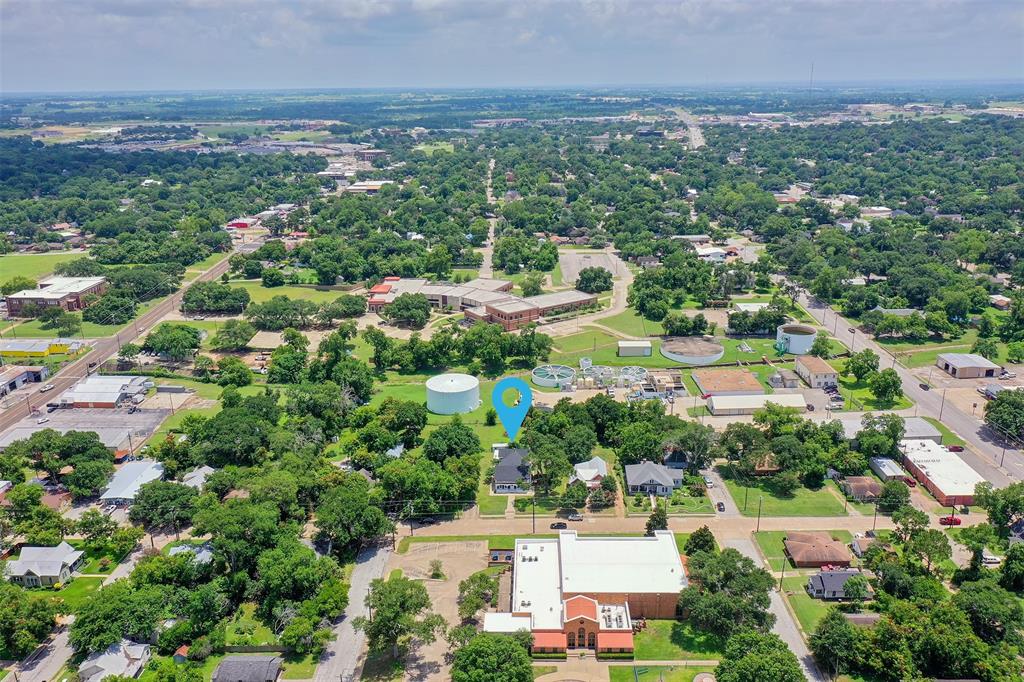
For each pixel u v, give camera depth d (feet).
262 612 605.73
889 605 579.48
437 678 539.70
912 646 529.86
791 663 497.87
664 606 595.88
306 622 567.18
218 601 599.98
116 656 541.75
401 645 569.64
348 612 607.78
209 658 561.02
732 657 519.19
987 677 510.58
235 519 636.48
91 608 559.79
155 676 517.55
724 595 571.28
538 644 558.97
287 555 621.31
